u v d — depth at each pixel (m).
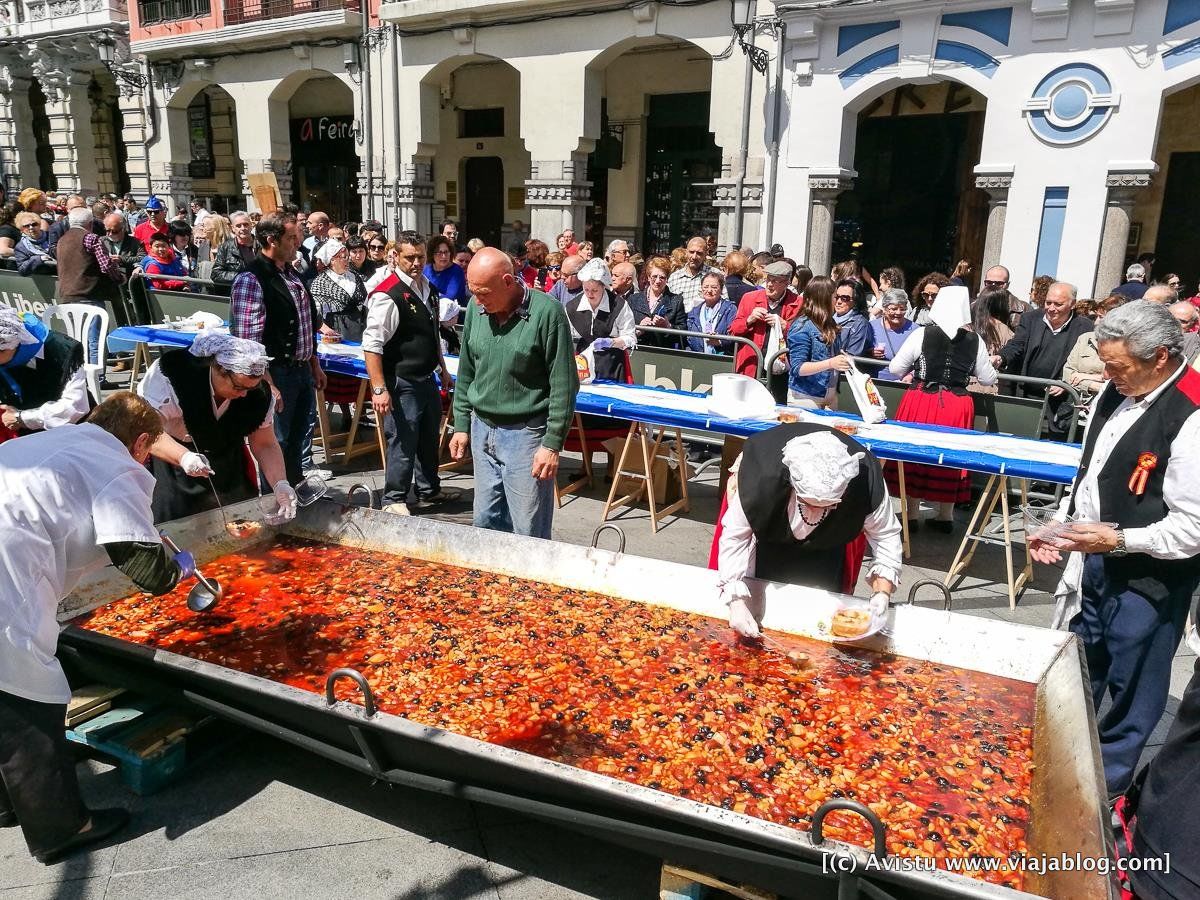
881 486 2.72
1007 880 1.88
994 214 9.88
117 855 2.55
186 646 2.85
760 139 11.12
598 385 5.91
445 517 5.59
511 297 3.79
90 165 21.88
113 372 8.86
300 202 20.25
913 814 2.10
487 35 13.30
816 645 2.90
